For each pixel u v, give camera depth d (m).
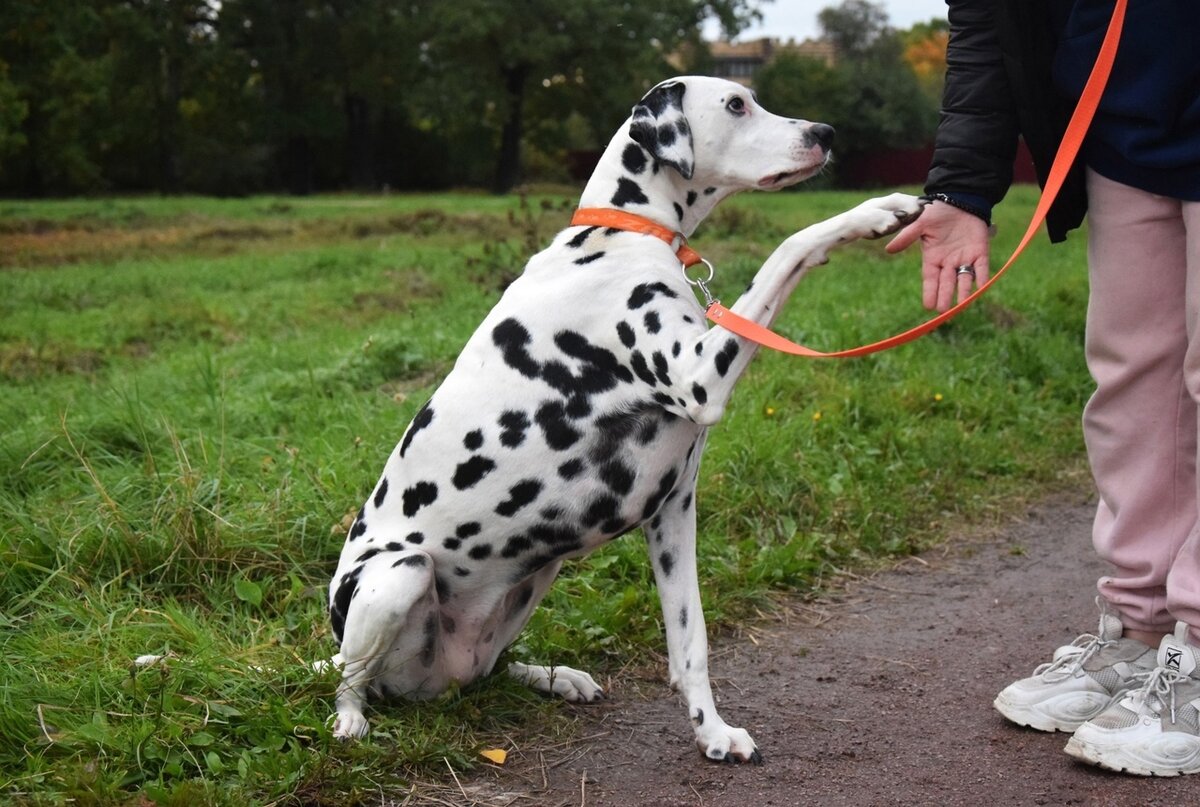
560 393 3.08
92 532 4.12
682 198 3.25
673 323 2.97
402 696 3.32
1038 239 15.09
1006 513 5.48
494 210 24.08
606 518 3.13
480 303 9.55
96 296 11.43
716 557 4.55
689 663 3.11
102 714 3.03
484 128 53.44
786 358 7.07
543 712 3.37
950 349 7.67
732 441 5.43
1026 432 6.49
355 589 3.13
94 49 42.88
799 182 3.22
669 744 3.21
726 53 84.81
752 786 2.93
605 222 3.20
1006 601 4.36
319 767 2.88
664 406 3.03
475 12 44.34
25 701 3.07
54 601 3.83
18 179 42.41
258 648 3.50
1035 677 3.21
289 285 11.93
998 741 3.12
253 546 4.15
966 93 3.16
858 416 6.24
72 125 39.72
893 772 2.97
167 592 3.99
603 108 49.31
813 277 10.70
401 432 5.31
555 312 3.11
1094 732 2.88
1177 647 2.91
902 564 4.84
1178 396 2.98
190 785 2.74
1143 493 3.03
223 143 49.03
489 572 3.23
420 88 46.22
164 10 43.91
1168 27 2.77
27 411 6.04
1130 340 3.00
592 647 3.81
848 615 4.28
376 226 18.88
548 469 3.09
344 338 8.24
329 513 4.39
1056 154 3.12
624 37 45.94
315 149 53.84
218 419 5.68
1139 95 2.82
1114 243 2.99
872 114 52.22
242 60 47.28
